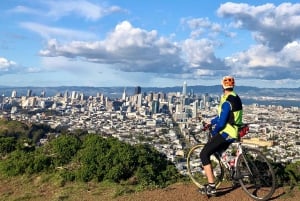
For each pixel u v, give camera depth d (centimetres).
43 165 1099
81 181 979
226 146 720
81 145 1119
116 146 1015
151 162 988
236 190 764
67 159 1097
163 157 1080
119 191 862
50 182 1021
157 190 835
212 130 721
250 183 743
